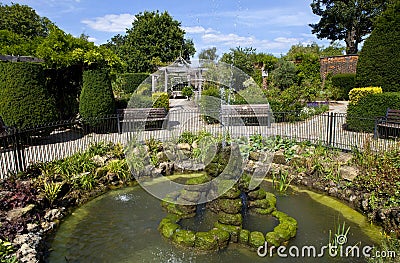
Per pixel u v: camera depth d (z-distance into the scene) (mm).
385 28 9852
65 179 5840
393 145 6258
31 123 8039
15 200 4613
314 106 13594
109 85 9852
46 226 4535
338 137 8695
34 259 3555
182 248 4043
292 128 10047
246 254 3910
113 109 9969
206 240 4016
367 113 8992
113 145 7809
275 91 12969
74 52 9945
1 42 10617
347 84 18234
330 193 5875
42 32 35188
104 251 3998
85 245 4148
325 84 18891
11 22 31656
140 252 3963
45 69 9898
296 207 5332
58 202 5266
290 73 18016
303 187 6289
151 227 4609
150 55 33188
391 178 5027
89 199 5707
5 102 7895
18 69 7918
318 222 4770
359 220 4832
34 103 8086
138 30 34188
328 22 29297
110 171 6613
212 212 4988
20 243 3865
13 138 5754
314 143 7969
